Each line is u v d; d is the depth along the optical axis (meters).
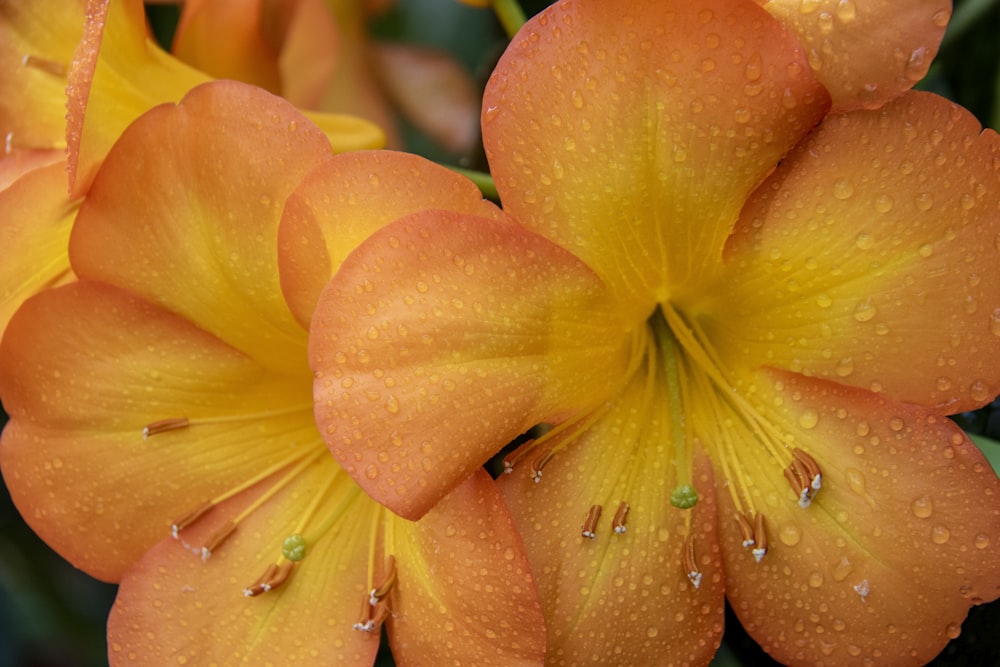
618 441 0.27
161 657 0.28
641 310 0.28
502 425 0.26
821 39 0.26
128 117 0.28
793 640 0.27
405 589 0.27
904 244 0.26
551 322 0.26
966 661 0.28
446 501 0.27
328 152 0.26
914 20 0.26
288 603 0.28
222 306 0.27
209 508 0.28
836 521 0.27
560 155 0.26
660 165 0.26
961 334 0.26
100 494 0.28
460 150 0.33
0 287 0.28
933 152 0.26
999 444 0.28
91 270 0.27
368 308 0.25
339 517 0.28
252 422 0.28
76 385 0.28
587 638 0.27
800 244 0.26
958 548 0.26
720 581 0.27
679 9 0.25
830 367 0.27
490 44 0.34
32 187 0.28
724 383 0.28
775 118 0.26
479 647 0.27
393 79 0.33
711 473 0.28
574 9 0.26
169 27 0.33
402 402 0.25
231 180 0.27
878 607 0.27
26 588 0.34
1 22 0.29
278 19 0.32
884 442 0.27
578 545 0.27
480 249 0.26
